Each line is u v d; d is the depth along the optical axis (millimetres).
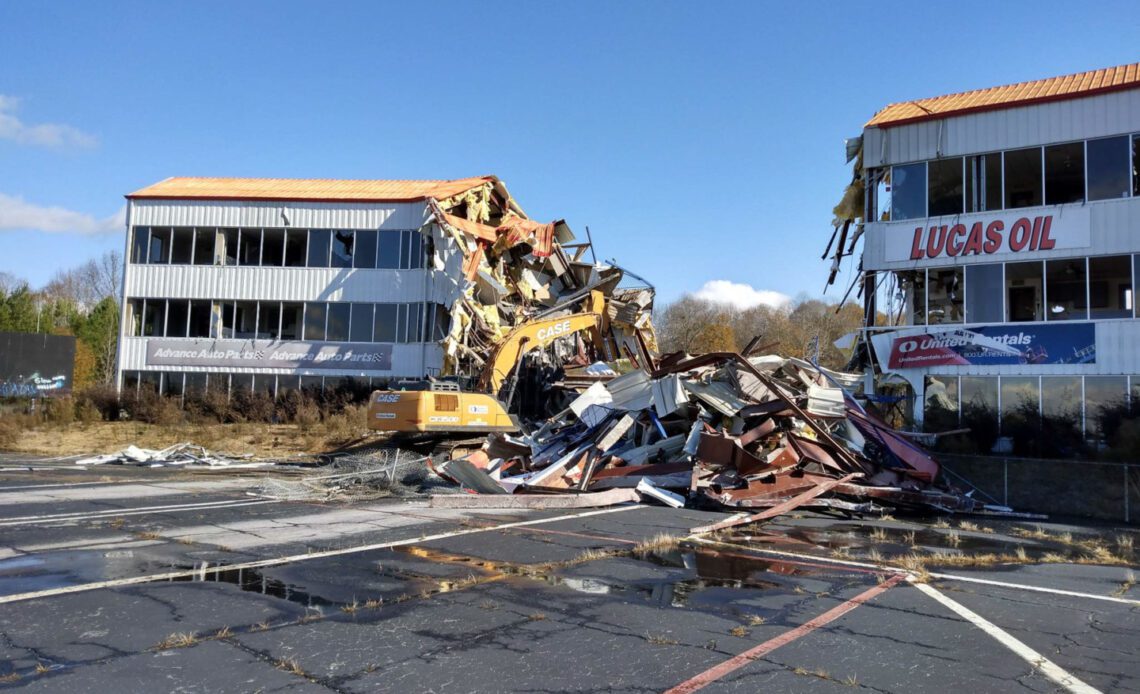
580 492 14242
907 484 15297
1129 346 20016
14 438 25391
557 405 21312
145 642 5312
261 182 36375
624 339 20891
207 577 7352
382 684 4602
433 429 16453
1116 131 20781
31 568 7656
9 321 64750
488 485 14180
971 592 7520
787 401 15422
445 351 20281
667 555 9156
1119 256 20484
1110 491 15414
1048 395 20844
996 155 22375
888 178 23906
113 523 10508
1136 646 5734
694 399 17016
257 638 5453
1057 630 6148
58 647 5180
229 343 32625
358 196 32562
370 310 31953
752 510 13203
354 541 9461
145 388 32000
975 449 19609
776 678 4859
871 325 23922
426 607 6418
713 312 86750
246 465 20578
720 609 6617
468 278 21781
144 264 33500
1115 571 8984
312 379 31984
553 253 24031
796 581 7844
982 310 22094
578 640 5598
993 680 4910
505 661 5082
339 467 17188
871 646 5598
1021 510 16297
